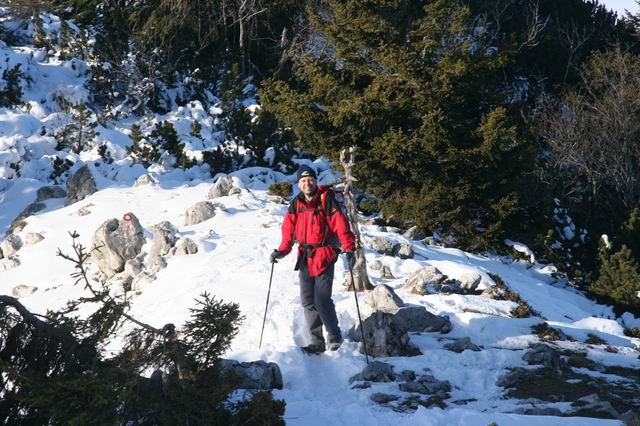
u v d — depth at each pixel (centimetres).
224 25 3412
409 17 1841
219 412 448
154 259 1277
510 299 1073
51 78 2970
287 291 985
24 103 2819
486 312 947
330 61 1920
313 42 3136
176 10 3212
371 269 1171
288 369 693
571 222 2077
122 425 423
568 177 2392
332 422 525
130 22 3203
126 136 2691
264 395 455
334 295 949
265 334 817
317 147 1886
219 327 456
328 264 736
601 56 3095
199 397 437
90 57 3106
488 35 3319
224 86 2867
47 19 3331
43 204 2008
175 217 1638
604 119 2433
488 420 496
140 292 1209
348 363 704
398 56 1709
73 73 3052
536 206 1819
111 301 443
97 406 390
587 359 772
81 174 1997
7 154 2373
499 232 1702
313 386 671
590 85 3123
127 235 1391
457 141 1730
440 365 723
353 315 852
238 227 1451
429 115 1684
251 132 2345
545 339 840
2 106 2811
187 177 2264
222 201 1672
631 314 1391
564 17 3909
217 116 2886
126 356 431
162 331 444
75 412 388
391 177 1844
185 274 1180
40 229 1725
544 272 1658
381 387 654
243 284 1050
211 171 2308
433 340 802
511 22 3659
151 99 3062
